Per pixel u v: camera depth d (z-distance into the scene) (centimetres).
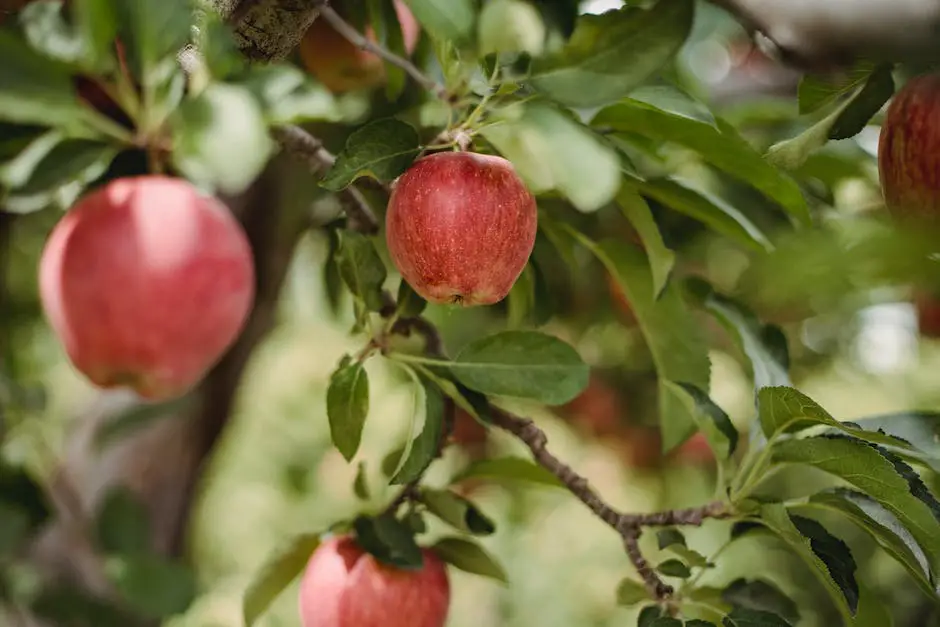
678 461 182
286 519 253
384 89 109
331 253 105
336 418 92
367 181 95
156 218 90
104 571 117
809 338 171
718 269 137
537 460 98
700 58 153
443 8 85
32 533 113
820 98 87
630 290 100
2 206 87
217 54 84
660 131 93
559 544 252
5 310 153
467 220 87
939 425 93
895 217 85
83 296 89
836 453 89
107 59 85
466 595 253
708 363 100
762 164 92
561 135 83
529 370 92
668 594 96
